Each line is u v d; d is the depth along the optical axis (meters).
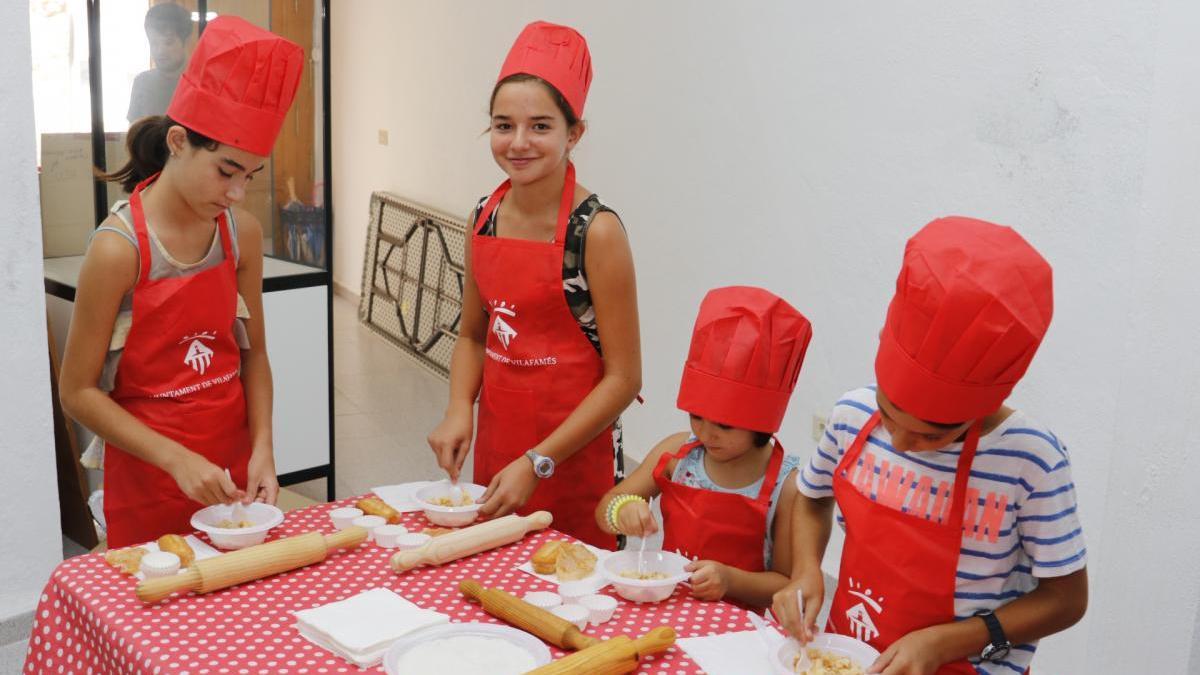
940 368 1.33
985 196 2.79
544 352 2.09
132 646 1.43
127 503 2.02
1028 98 2.64
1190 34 2.26
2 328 2.77
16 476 2.86
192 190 1.88
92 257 1.87
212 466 1.82
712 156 3.77
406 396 5.37
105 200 3.42
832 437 1.65
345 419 4.97
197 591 1.57
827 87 3.25
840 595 1.59
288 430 3.74
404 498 1.98
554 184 2.04
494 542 1.75
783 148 3.44
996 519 1.46
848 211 3.22
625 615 1.56
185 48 3.35
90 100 3.30
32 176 2.74
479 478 2.24
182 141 1.86
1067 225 2.58
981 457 1.45
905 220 3.03
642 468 2.02
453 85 5.89
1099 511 2.56
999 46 2.71
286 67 1.86
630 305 2.05
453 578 1.66
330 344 3.78
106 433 1.90
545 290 2.04
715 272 3.82
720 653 1.45
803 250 3.41
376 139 7.00
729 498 1.81
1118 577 2.49
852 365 3.27
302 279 3.66
